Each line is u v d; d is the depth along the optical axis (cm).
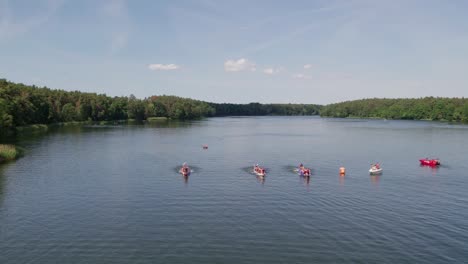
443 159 8906
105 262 3250
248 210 4706
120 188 5772
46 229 4006
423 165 8081
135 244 3622
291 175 6931
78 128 17412
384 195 5503
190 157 9006
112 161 8181
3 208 4703
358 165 8069
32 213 4519
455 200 5253
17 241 3688
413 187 6022
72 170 7100
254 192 5612
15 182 6062
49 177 6462
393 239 3794
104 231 3950
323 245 3628
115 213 4544
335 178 6688
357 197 5375
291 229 4047
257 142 12588
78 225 4128
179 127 19838
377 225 4194
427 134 15638
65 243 3644
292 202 5088
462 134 15550
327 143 12381
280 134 15975
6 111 12194
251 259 3319
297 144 12056
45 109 18300
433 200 5241
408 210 4766
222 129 18888
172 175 6800
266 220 4328
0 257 3334
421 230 4050
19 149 9425
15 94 16075
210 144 11781
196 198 5241
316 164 8181
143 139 12925
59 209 4684
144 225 4134
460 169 7631
